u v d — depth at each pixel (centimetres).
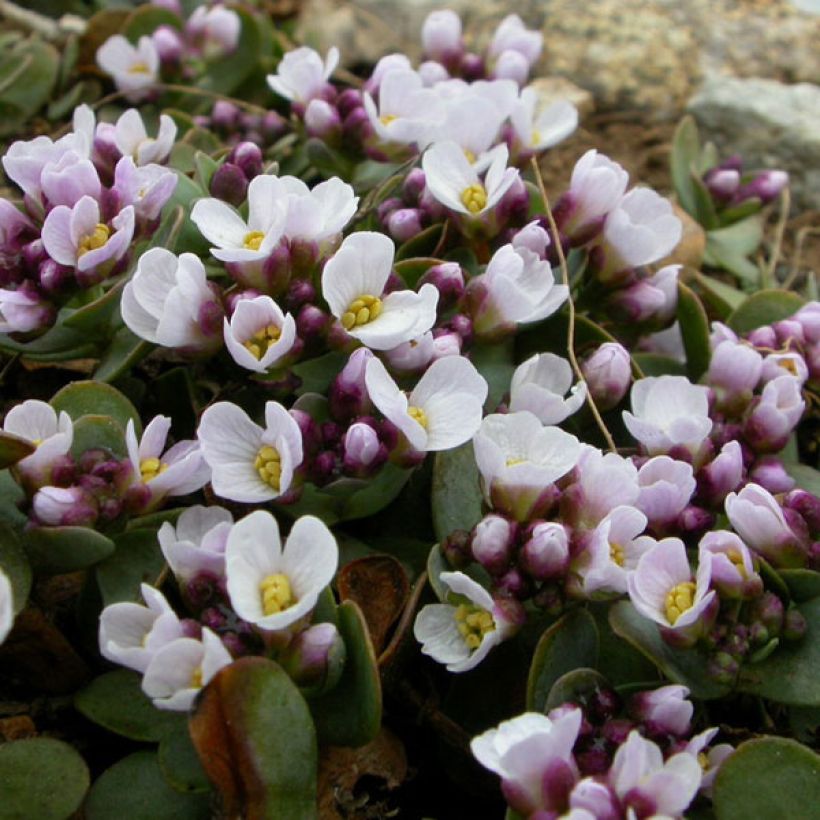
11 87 19
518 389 13
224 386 14
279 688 11
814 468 16
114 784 12
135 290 12
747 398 14
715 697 12
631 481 12
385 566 12
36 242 13
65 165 13
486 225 14
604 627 12
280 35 20
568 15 21
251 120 18
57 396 13
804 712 13
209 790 11
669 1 21
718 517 14
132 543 12
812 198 20
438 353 13
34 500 12
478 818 13
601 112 20
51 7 21
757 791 11
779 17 21
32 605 12
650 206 15
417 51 21
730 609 12
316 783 11
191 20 19
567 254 14
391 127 15
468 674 13
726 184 18
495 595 12
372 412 12
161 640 11
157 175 14
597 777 11
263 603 11
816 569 12
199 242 14
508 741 11
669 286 15
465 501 13
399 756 13
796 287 19
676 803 10
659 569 12
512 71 18
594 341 14
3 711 13
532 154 16
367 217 15
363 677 11
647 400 13
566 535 12
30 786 11
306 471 12
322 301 13
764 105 20
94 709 12
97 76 20
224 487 12
